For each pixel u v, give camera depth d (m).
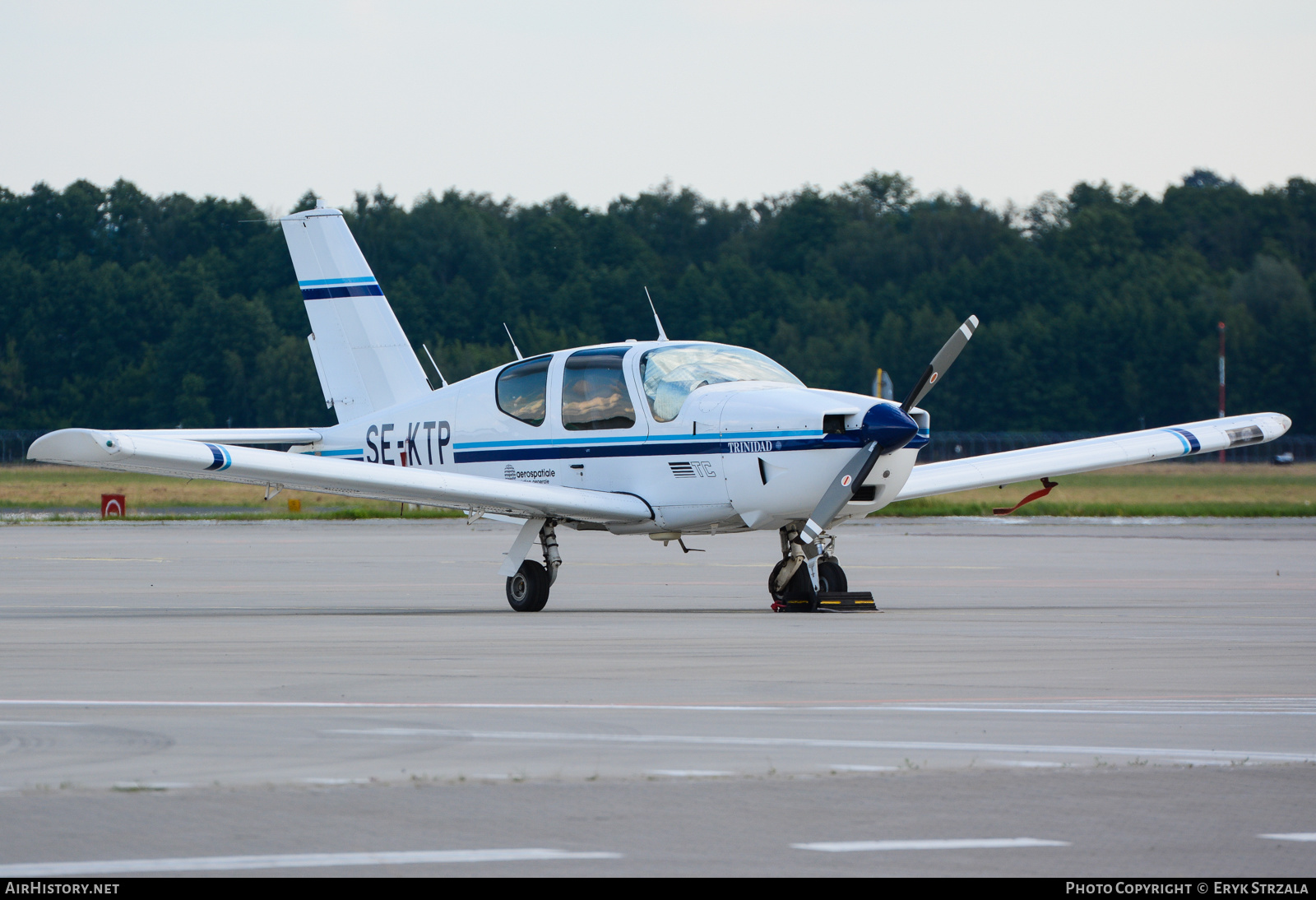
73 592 59.31
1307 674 34.25
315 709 28.41
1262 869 17.92
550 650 38.47
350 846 18.47
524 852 18.30
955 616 49.22
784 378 55.62
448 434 59.06
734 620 47.62
